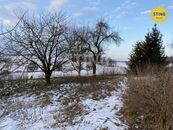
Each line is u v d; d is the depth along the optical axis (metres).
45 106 11.53
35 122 9.23
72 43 18.89
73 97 12.60
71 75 22.55
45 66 17.25
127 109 8.73
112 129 7.66
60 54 17.77
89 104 10.85
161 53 20.38
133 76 10.38
